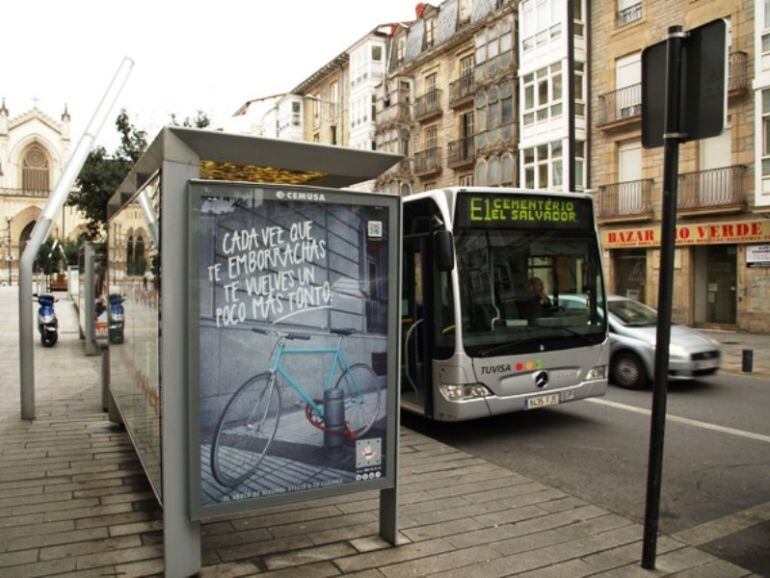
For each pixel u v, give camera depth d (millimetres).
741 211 20219
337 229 3980
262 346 3775
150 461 4238
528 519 4750
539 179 27703
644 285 24062
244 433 3727
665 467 6309
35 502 4922
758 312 20031
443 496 5223
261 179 5125
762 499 5418
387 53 42781
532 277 7523
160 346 3615
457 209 7094
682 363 10461
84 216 17250
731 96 20172
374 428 4109
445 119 35312
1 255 81938
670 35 3803
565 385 7637
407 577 3773
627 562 4062
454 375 6938
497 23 29953
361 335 4066
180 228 3586
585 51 25984
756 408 9109
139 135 16547
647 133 4055
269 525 4516
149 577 3715
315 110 54344
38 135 84062
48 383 10430
